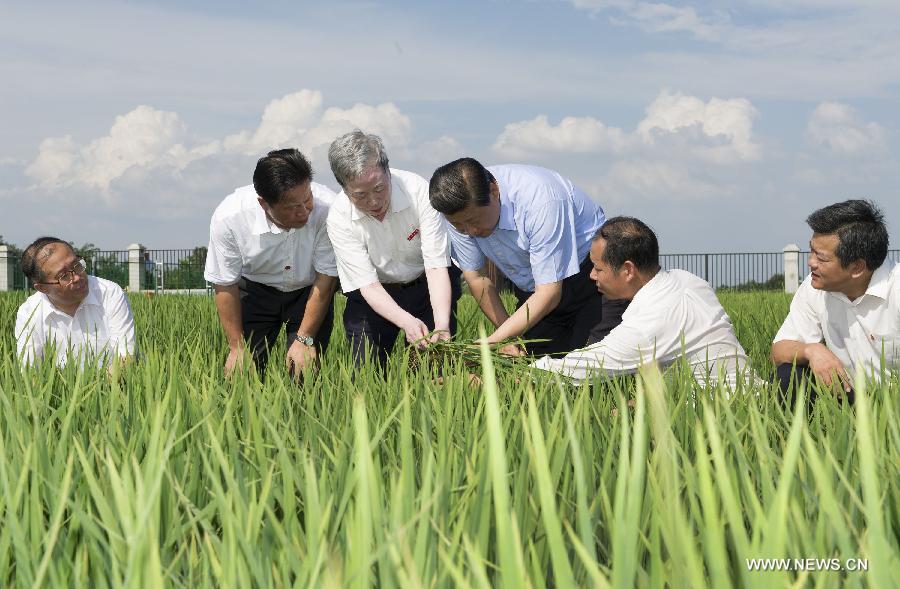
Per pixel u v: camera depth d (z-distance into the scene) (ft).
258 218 18.24
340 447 7.73
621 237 13.55
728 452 7.71
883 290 13.62
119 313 18.25
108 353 16.53
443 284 17.38
